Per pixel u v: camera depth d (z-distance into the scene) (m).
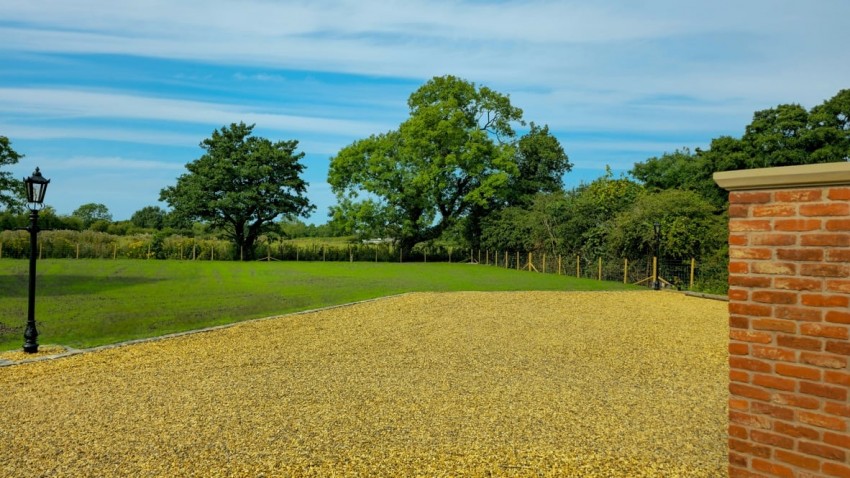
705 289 17.05
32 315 7.93
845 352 2.69
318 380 6.38
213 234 38.59
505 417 5.03
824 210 2.77
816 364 2.79
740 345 3.08
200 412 5.17
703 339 9.05
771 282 2.96
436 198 35.28
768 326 2.96
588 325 10.36
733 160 23.84
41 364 7.16
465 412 5.18
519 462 3.99
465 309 12.40
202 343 8.54
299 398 5.64
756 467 3.01
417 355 7.77
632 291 16.89
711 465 3.94
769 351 2.96
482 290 17.14
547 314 11.73
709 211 20.42
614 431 4.66
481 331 9.69
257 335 9.22
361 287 18.12
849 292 2.68
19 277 20.11
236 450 4.23
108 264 28.17
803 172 2.79
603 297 15.02
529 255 29.45
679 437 4.52
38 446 4.32
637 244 21.02
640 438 4.49
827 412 2.75
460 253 37.94
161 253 34.50
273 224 36.84
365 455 4.12
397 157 35.84
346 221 36.03
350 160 35.41
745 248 3.06
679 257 19.50
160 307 12.88
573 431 4.66
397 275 24.09
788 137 22.95
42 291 15.92
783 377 2.91
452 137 33.81
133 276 21.73
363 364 7.21
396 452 4.18
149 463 3.98
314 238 48.66
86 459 4.07
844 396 2.70
